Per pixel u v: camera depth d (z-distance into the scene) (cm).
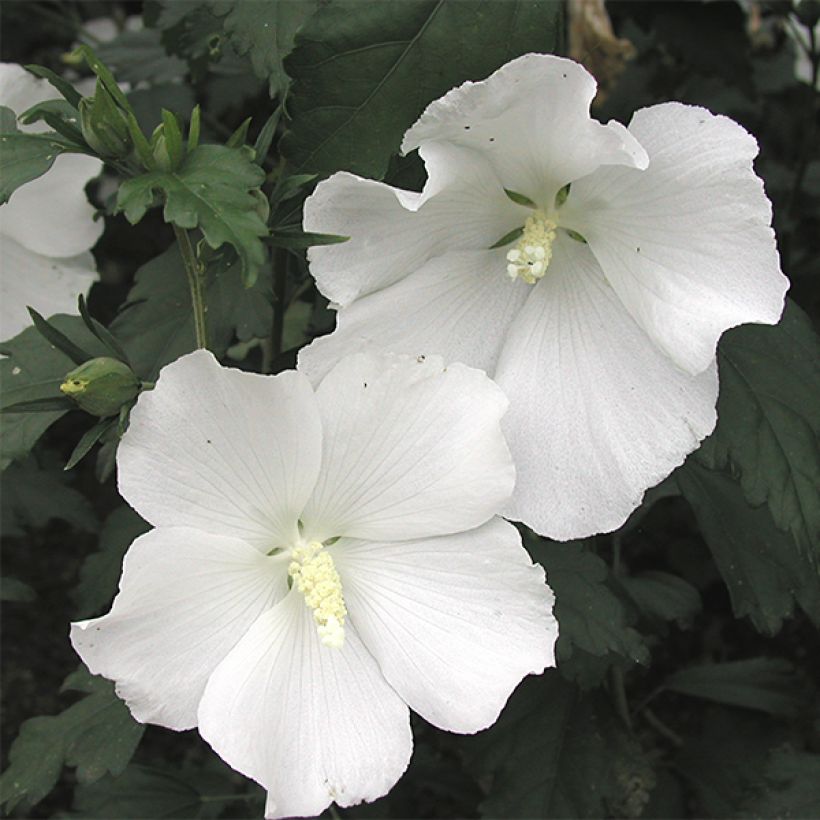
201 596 34
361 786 34
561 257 38
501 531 35
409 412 34
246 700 34
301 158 38
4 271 46
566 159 35
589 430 36
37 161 34
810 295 58
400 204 34
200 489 33
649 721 58
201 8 46
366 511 35
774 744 52
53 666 67
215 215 32
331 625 34
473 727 34
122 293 65
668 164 34
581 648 45
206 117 62
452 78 38
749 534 46
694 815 57
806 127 56
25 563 70
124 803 49
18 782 43
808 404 40
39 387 40
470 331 37
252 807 50
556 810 47
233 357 54
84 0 75
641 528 55
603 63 51
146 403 32
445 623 35
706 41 54
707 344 34
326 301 47
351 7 37
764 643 62
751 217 33
